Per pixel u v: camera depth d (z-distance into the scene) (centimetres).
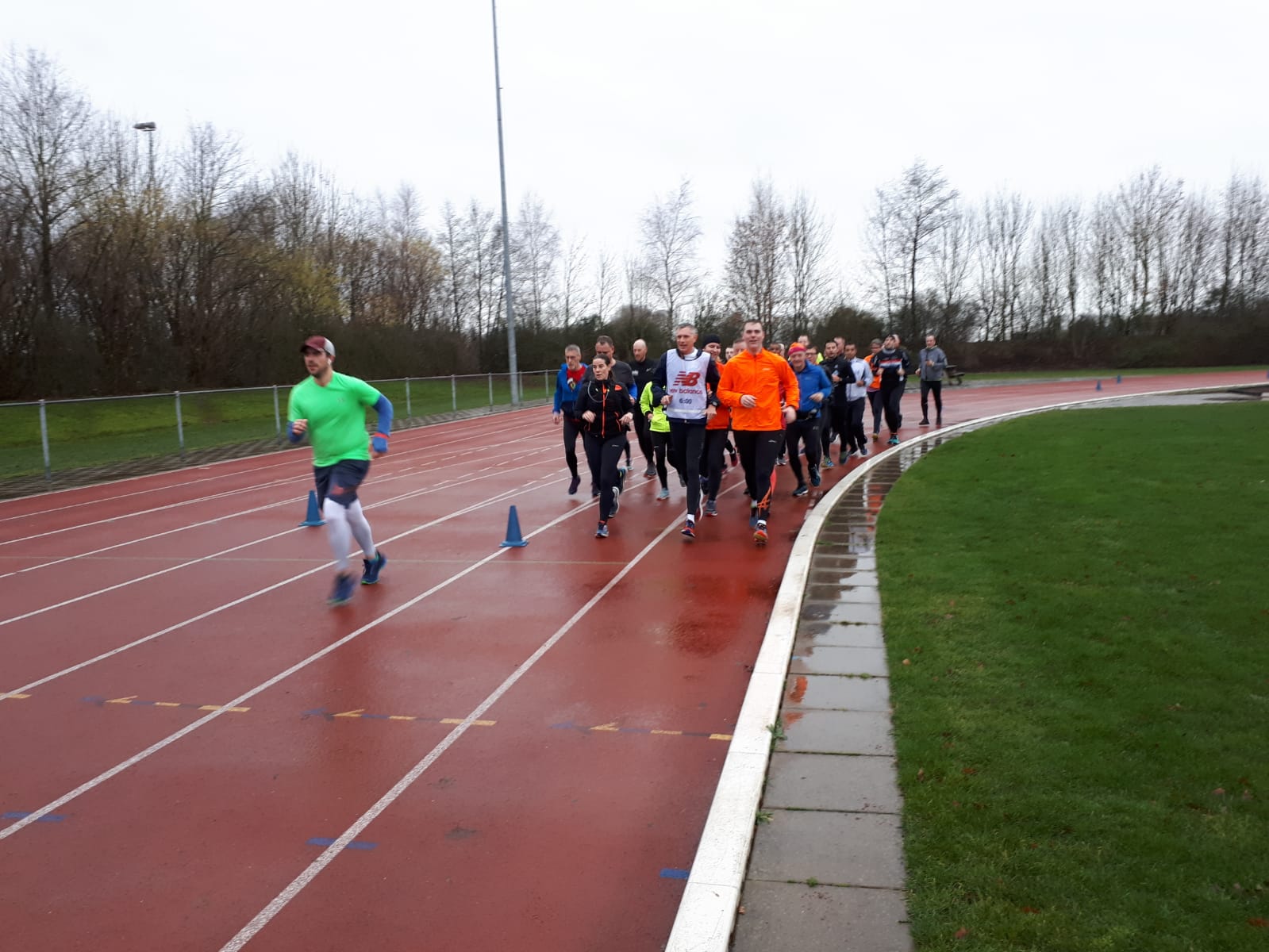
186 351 2980
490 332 4459
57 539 1003
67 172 2756
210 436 1880
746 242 4509
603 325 4719
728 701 466
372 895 311
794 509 968
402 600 677
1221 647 473
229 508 1177
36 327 2512
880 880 293
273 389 2091
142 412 1719
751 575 707
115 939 292
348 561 666
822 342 4438
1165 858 286
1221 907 261
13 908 311
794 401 805
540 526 938
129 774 409
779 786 359
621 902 302
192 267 3080
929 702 421
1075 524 782
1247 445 1282
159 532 1016
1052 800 325
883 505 937
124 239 2872
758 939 268
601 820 354
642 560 768
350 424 670
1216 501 867
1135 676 436
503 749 420
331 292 3919
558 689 489
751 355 800
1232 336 4719
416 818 361
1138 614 529
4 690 519
